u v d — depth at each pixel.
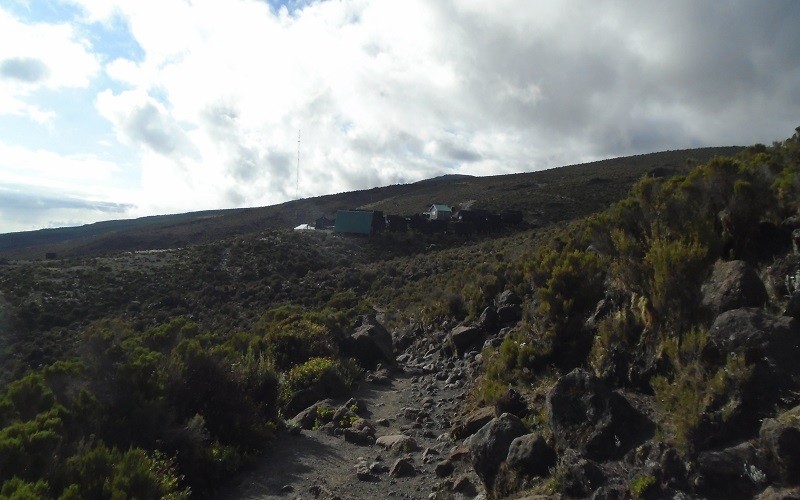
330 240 63.22
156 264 51.69
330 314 22.56
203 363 10.30
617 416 5.99
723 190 8.64
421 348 21.14
